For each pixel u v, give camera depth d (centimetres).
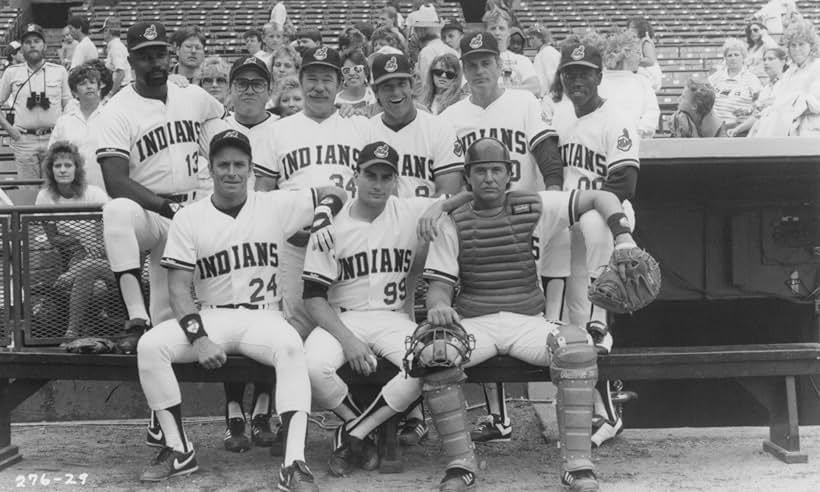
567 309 532
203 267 493
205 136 557
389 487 464
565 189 529
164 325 479
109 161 518
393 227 498
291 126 534
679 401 686
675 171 593
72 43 1443
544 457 525
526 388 649
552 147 527
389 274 498
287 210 500
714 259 632
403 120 532
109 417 648
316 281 482
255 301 493
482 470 498
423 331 457
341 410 488
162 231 516
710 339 675
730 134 860
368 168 484
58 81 966
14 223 520
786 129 739
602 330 494
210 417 638
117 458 534
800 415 637
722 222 631
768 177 609
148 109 529
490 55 532
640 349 508
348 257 496
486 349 481
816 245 630
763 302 670
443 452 529
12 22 1917
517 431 581
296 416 457
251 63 565
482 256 485
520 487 467
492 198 482
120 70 1023
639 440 557
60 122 739
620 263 462
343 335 475
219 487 469
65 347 507
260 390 542
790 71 775
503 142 538
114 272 500
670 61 1606
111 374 501
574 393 454
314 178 525
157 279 520
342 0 1988
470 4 2045
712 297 634
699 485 467
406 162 532
